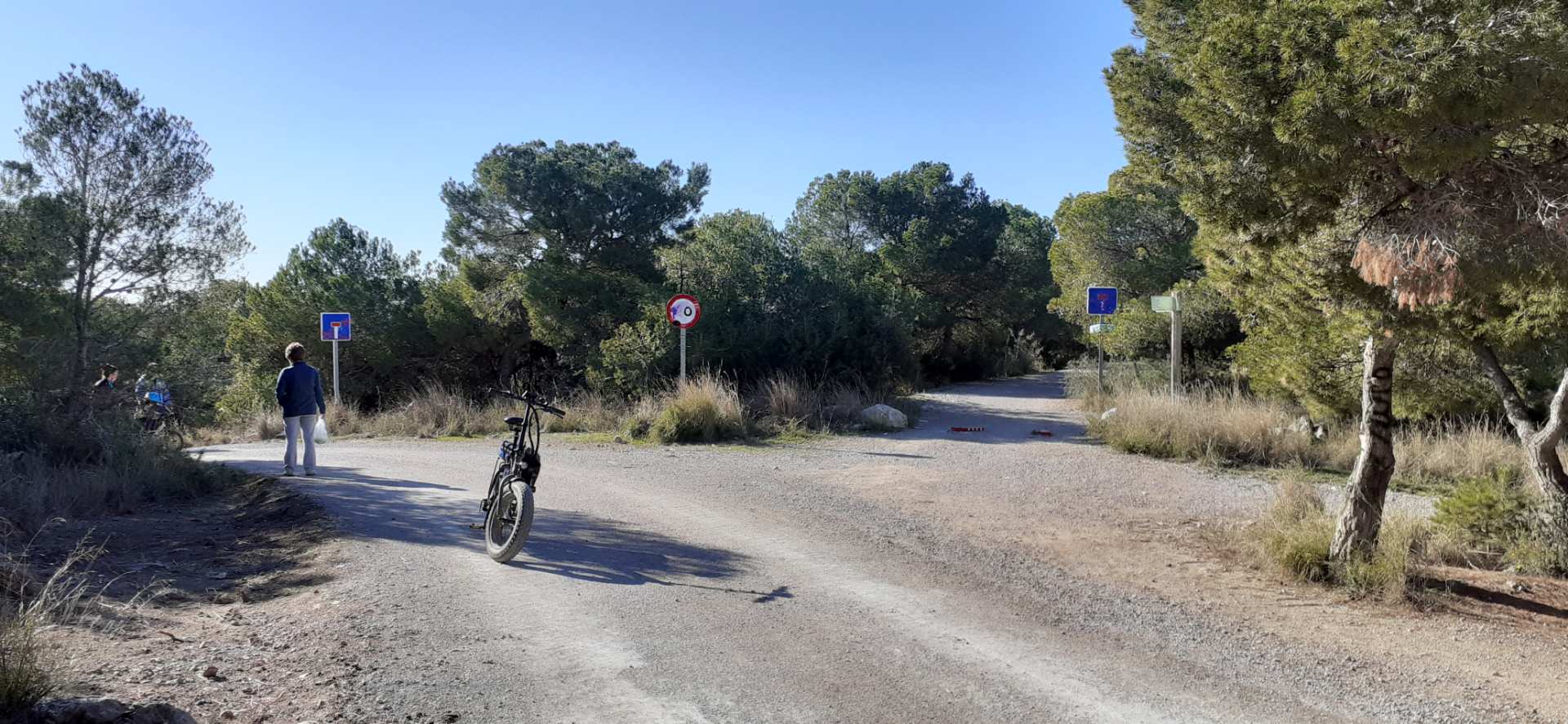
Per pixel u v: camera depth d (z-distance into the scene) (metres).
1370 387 6.75
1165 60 6.61
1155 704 4.32
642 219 24.52
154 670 4.32
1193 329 20.02
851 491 10.16
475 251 25.94
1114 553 7.47
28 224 11.78
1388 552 6.53
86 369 11.59
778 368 18.62
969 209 34.03
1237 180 5.83
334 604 5.67
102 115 12.59
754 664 4.75
